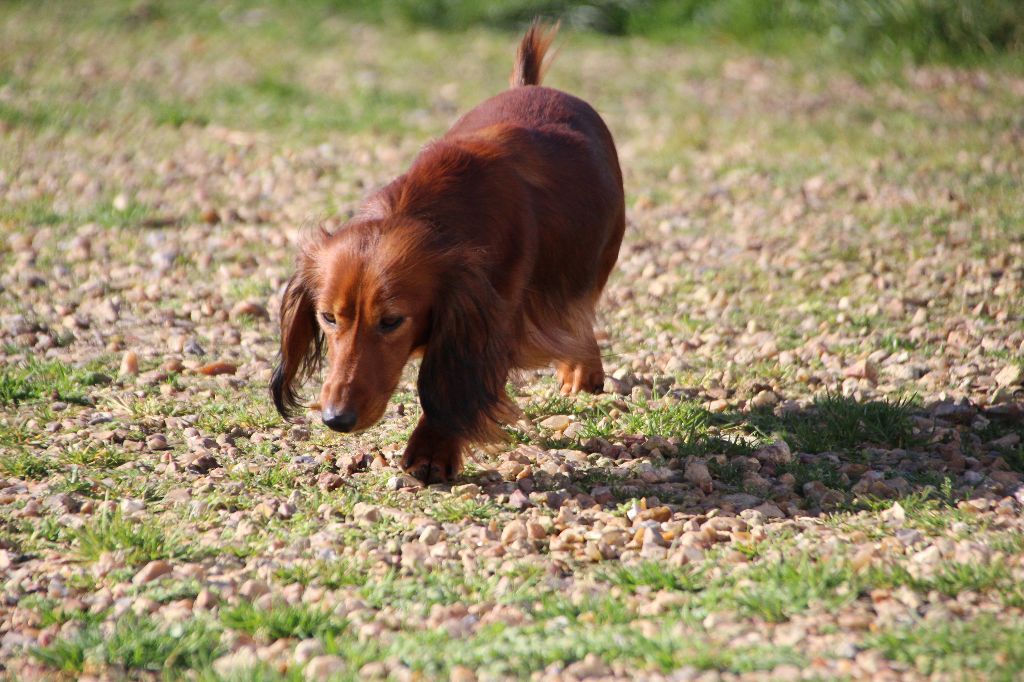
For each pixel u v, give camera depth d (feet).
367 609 21.39
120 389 33.60
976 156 60.29
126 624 20.47
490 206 26.66
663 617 20.68
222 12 101.04
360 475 28.09
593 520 25.62
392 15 103.65
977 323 38.68
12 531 24.85
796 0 96.73
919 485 27.53
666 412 31.55
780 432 30.99
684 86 81.56
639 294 43.16
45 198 52.16
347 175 57.57
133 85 74.74
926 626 19.38
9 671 19.49
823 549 23.25
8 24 92.38
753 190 56.03
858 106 74.33
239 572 22.95
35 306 40.22
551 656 19.08
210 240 47.73
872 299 41.32
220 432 30.71
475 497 26.63
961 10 88.43
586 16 102.83
